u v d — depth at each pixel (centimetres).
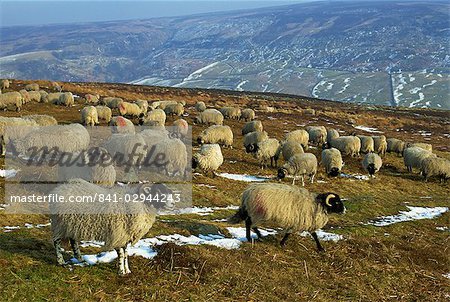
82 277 1021
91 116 3494
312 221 1361
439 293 1318
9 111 3916
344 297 1184
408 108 12344
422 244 1686
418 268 1473
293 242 1457
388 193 2738
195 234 1460
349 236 1612
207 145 2503
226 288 1098
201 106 5791
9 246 1123
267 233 1536
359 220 1966
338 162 2936
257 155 2881
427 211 2306
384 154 3944
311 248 1445
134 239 1056
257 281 1160
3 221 1362
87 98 5078
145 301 974
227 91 13638
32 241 1186
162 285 1052
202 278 1117
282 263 1298
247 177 2653
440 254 1614
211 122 4466
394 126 7331
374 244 1581
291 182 2641
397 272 1402
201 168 2433
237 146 3528
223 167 2802
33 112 4016
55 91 6228
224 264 1202
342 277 1293
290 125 5619
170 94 8856
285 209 1345
